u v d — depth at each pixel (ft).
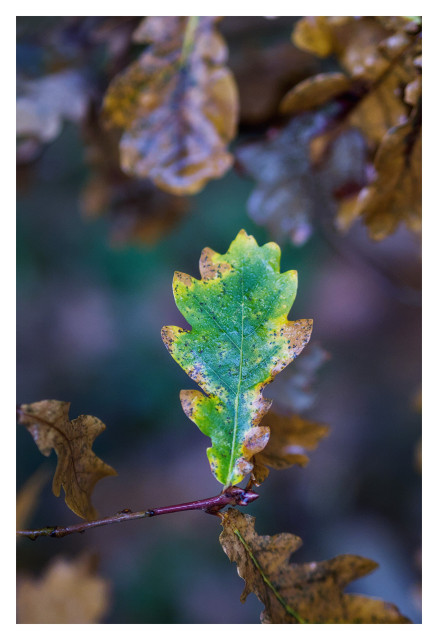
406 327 4.37
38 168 2.06
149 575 3.41
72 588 1.72
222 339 1.33
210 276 1.33
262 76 1.84
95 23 1.87
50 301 4.71
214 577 3.47
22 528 1.55
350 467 3.73
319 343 1.66
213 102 1.58
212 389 1.32
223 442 1.31
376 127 1.61
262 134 1.78
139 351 4.65
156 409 4.42
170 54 1.59
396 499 3.60
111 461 4.09
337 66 1.86
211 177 1.58
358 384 4.05
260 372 1.32
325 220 1.78
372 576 3.18
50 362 4.45
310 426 1.42
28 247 4.72
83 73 1.86
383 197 1.50
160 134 1.59
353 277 4.57
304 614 1.27
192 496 3.83
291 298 1.33
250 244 1.34
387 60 1.50
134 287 4.92
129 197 2.16
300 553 3.34
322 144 1.68
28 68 1.83
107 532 3.56
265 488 3.69
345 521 3.53
